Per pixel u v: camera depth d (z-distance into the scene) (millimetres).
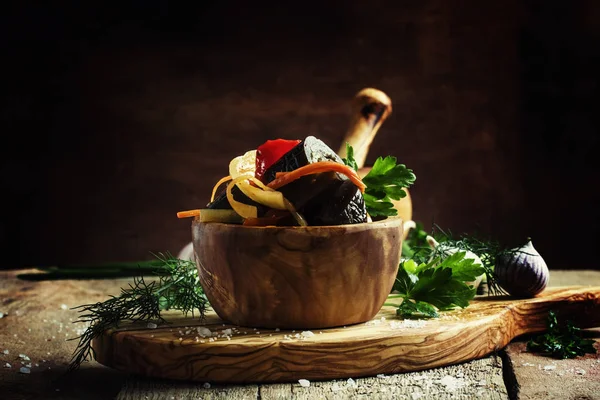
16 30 2734
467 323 974
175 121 2762
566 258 2754
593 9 2715
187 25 2750
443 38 2758
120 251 2770
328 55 2768
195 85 2764
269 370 895
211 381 902
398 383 892
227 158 2775
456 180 2779
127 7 2740
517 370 933
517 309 1076
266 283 930
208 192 2771
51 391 934
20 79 2746
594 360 978
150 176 2771
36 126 2758
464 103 2766
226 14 2752
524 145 2764
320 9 2756
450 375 921
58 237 2764
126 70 2756
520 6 2740
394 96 2771
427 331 936
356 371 906
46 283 1544
